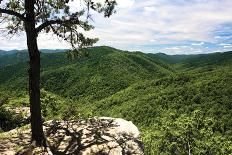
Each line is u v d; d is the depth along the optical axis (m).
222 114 100.19
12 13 9.11
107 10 10.76
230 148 37.53
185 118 41.22
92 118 12.55
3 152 8.68
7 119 17.97
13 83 154.12
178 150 38.72
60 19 10.51
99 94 182.62
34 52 9.38
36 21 10.75
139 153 10.01
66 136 10.30
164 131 40.41
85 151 9.32
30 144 9.20
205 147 37.72
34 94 9.41
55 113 20.55
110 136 10.44
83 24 10.49
